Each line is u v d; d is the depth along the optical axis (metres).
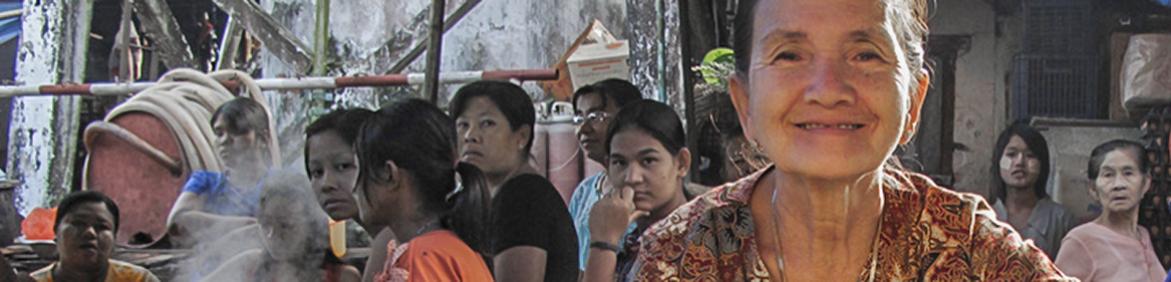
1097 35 5.04
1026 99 5.18
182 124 4.13
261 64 6.91
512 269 2.49
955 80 5.29
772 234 1.12
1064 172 4.94
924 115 5.30
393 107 2.34
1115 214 3.87
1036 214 4.19
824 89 0.98
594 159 3.37
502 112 2.89
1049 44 5.13
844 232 1.09
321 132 2.84
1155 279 3.78
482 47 6.61
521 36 6.57
